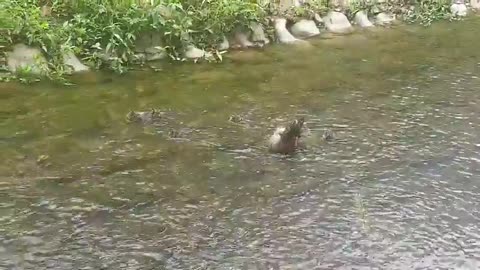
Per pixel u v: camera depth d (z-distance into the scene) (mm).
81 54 8312
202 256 4230
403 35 10859
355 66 8930
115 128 6391
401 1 12406
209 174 5457
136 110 6910
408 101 7488
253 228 4598
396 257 4270
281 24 10211
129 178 5332
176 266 4113
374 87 8008
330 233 4551
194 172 5488
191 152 5895
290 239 4461
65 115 6680
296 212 4840
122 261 4152
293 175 5473
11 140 5984
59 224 4574
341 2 11617
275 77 8297
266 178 5406
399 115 7000
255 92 7668
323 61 9133
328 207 4922
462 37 10852
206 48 9289
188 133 6336
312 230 4586
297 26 10469
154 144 6047
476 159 5879
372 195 5129
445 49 10016
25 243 4316
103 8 8648
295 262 4184
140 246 4332
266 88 7832
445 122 6816
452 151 6051
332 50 9727
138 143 6059
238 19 9703
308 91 7770
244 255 4254
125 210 4809
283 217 4762
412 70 8797
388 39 10547
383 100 7508
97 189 5117
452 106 7336
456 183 5387
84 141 6051
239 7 9703
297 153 5922
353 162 5754
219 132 6387
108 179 5297
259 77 8273
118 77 8008
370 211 4871
